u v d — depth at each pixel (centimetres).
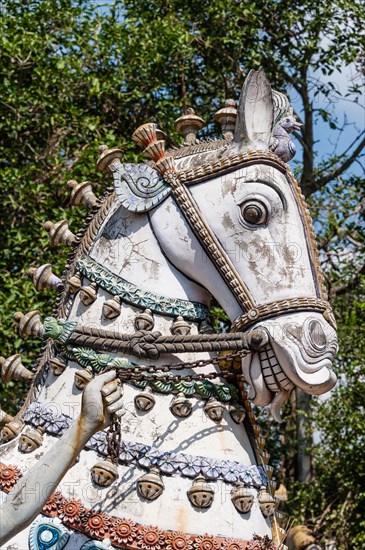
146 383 249
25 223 659
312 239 269
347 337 687
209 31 761
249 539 241
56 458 227
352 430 669
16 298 604
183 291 261
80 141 710
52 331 254
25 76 711
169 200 264
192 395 252
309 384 250
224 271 258
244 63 768
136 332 252
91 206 278
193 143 285
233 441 252
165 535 234
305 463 754
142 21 724
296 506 710
